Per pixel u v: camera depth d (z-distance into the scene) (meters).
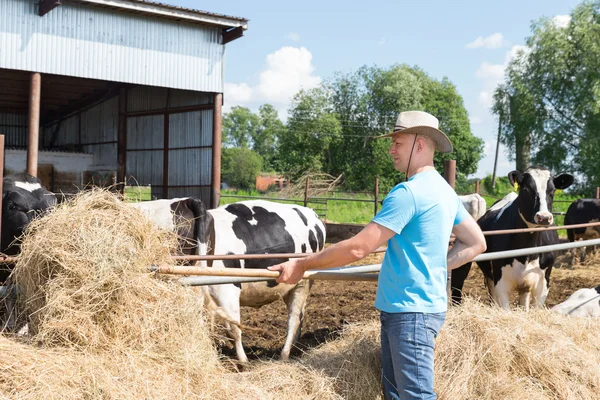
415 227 2.56
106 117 19.86
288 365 3.28
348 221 21.19
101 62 12.77
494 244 5.53
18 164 18.56
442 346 3.26
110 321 2.58
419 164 2.70
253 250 5.00
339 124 51.62
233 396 2.77
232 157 73.00
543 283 5.47
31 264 2.65
